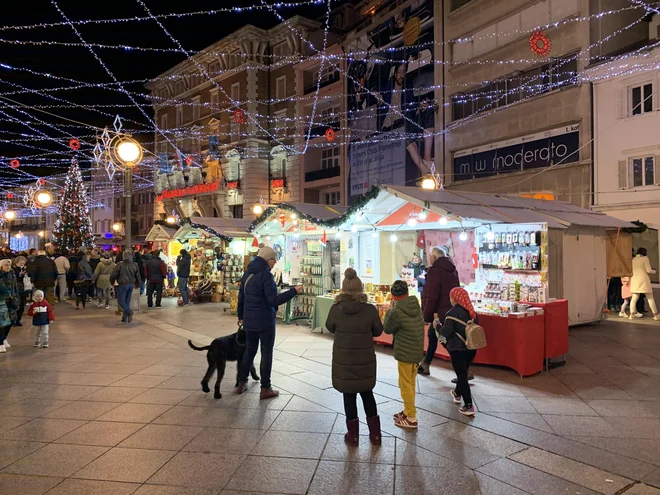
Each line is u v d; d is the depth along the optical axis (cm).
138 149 1158
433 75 2169
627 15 1703
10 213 2377
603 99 1542
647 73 1424
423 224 977
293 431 466
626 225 1188
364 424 486
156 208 4359
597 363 734
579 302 1066
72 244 2544
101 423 487
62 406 540
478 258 937
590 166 1572
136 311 1360
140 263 1611
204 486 357
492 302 746
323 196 2988
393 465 393
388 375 670
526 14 1836
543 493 349
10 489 352
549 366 710
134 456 409
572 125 1644
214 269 1702
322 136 2886
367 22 2641
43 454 413
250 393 589
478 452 418
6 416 508
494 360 680
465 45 2072
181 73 3931
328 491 351
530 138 1786
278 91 3278
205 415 511
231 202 3428
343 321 435
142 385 623
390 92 2388
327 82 2883
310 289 1134
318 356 783
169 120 4175
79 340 930
